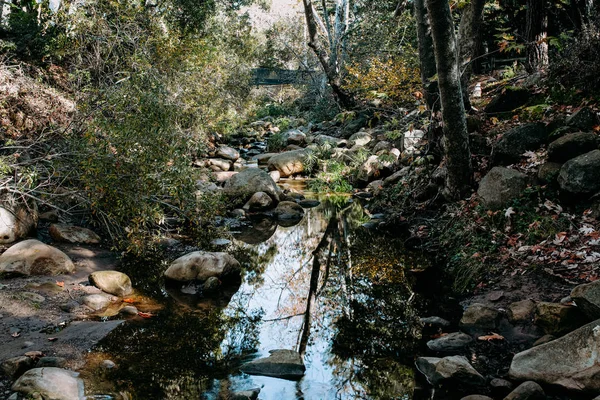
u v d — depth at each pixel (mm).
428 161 7285
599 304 3207
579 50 6676
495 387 2998
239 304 4570
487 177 5750
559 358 2943
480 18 7555
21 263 4555
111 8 8430
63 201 6230
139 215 5539
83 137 5633
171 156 5750
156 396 2965
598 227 4469
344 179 10500
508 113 7219
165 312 4293
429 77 7484
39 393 2756
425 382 3199
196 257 5027
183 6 11758
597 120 5629
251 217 8125
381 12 16641
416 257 5805
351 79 13906
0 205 5172
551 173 5223
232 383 3174
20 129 6406
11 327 3662
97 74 8102
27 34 8648
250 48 15594
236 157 12734
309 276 5410
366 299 4715
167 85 7906
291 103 24109
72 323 3873
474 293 4477
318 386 3160
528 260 4535
